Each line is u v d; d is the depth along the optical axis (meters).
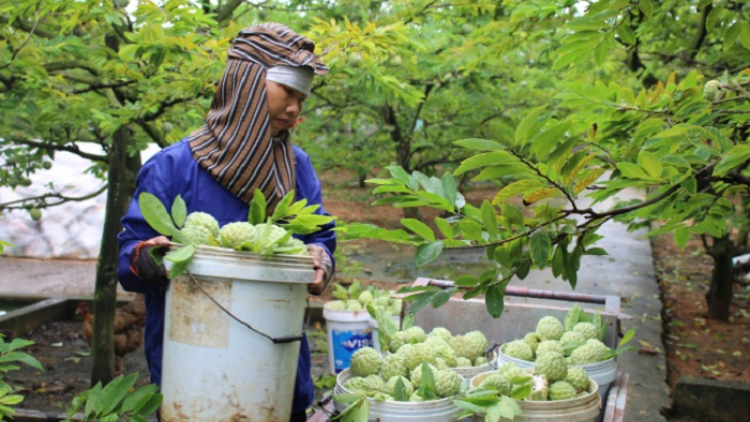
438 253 2.20
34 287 9.12
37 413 5.04
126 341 5.98
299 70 2.74
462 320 3.81
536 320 3.75
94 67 5.29
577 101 3.13
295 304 2.46
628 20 2.81
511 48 6.72
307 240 2.95
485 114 10.53
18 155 6.55
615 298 3.74
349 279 9.34
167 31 4.34
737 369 6.64
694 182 2.21
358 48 4.70
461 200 2.34
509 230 2.29
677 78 6.38
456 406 2.60
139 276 2.53
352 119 11.30
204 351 2.39
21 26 5.01
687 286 9.66
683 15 6.67
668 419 5.34
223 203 2.76
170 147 2.80
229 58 2.80
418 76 8.36
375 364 2.93
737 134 3.16
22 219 10.89
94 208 11.05
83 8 4.47
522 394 2.54
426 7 6.12
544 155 2.20
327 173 20.16
